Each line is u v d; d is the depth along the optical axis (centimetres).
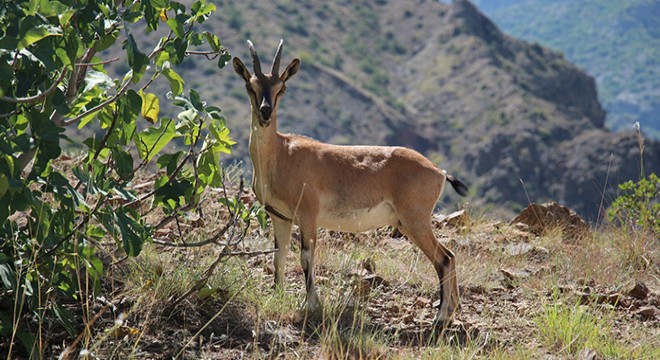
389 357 1112
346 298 1270
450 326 1266
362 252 1585
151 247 1301
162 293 1139
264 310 1198
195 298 1177
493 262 1623
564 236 1859
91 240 1066
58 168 1501
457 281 1452
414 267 1498
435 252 1330
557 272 1566
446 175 1379
